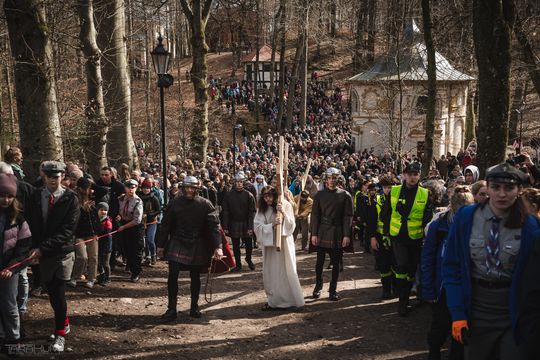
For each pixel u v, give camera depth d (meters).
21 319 6.17
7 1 8.66
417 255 7.50
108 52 15.44
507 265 3.87
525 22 14.76
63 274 5.82
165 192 12.27
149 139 30.09
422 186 8.20
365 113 38.31
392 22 18.22
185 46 74.12
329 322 7.36
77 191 7.85
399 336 6.70
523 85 32.50
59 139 9.15
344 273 10.97
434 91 13.17
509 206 3.90
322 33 42.12
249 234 11.28
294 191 15.80
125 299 8.35
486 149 8.09
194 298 7.64
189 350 6.18
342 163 27.98
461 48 19.58
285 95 53.50
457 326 3.98
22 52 8.75
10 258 5.39
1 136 12.90
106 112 14.84
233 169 26.47
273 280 8.09
